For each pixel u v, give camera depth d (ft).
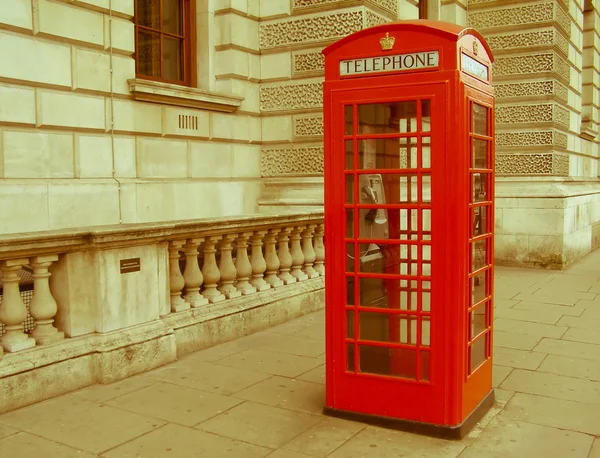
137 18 30.48
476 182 14.47
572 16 45.39
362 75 13.85
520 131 41.75
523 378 18.11
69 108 25.62
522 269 40.60
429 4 41.73
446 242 13.34
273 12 34.55
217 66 34.04
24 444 13.50
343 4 32.58
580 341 22.26
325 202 14.57
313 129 34.27
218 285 23.12
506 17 41.81
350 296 14.66
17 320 15.96
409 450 13.10
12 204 23.26
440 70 13.07
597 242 54.08
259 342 21.90
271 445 13.41
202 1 33.55
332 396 14.96
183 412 15.31
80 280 17.38
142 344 18.40
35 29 24.14
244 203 34.68
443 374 13.61
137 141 28.86
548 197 40.32
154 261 19.29
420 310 13.75
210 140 32.81
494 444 13.44
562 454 12.94
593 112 57.82
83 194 25.86
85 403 15.92
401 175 13.79
